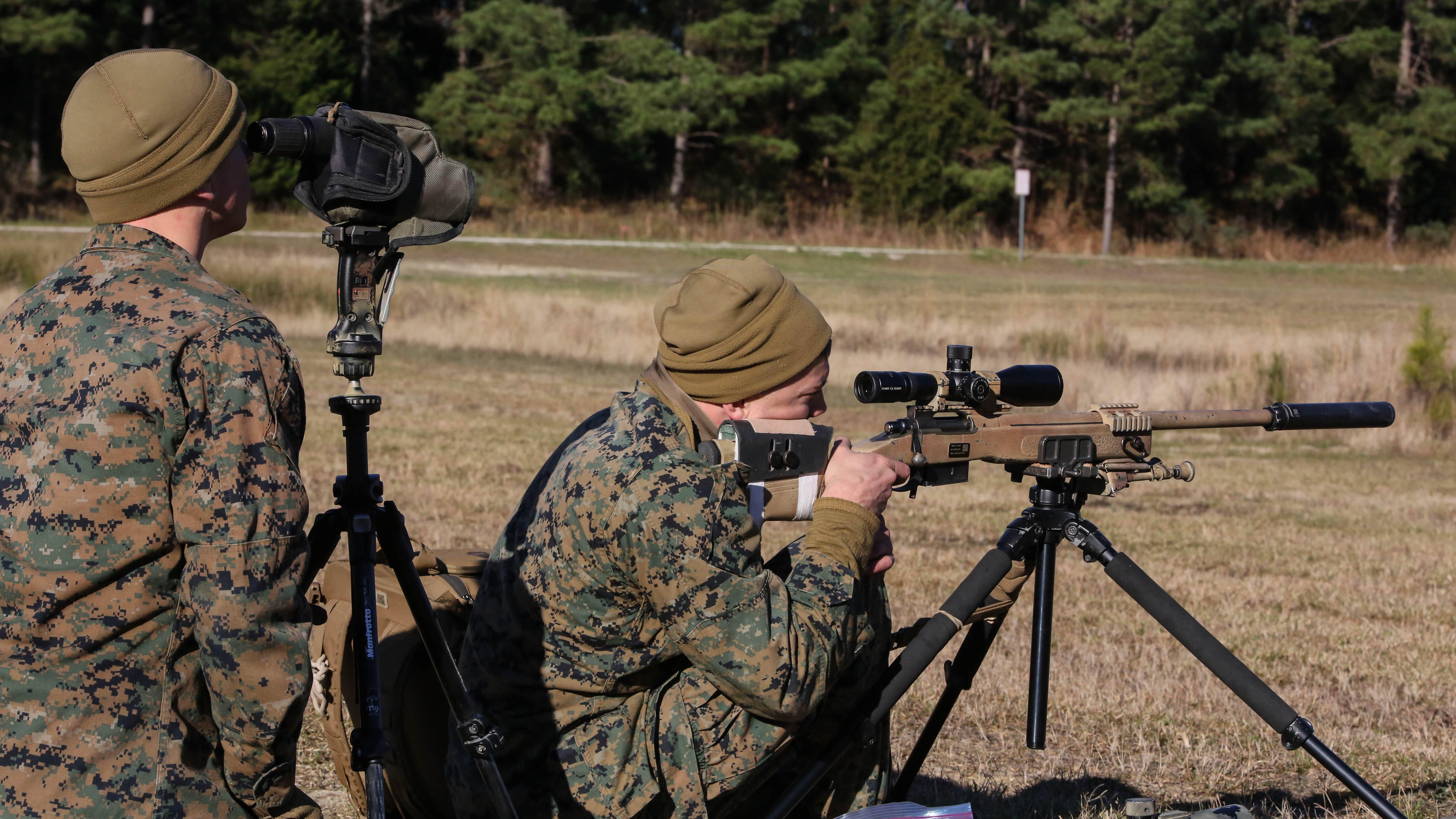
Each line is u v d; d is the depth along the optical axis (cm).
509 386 1580
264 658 192
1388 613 656
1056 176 5453
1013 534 284
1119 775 412
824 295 2952
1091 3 5075
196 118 203
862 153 5169
